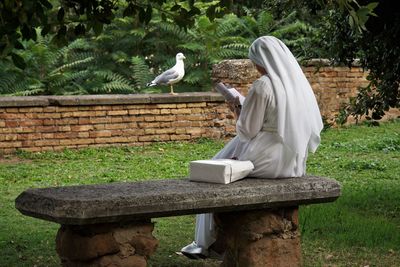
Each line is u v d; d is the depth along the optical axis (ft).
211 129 58.23
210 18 26.68
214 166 22.91
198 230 26.66
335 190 24.20
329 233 31.60
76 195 20.44
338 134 62.23
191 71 70.54
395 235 31.30
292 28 70.79
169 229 33.12
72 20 27.04
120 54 71.15
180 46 69.67
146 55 75.20
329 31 35.96
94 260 21.11
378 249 29.43
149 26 72.54
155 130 56.34
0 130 51.80
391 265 27.43
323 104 64.34
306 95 24.27
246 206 22.63
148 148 55.11
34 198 20.57
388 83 35.70
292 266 24.62
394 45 33.68
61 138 53.52
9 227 33.35
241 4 77.30
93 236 20.88
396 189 41.50
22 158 51.24
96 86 68.28
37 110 52.70
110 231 21.15
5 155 51.83
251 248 23.84
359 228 32.09
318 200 24.02
